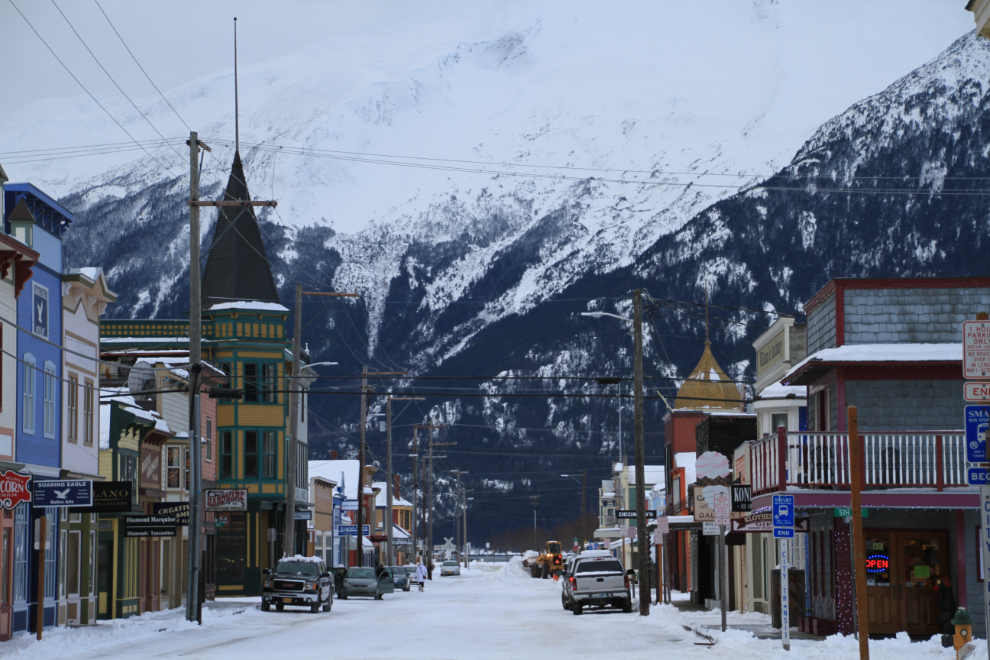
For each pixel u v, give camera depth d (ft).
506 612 251.19
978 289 159.43
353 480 594.65
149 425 236.84
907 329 159.22
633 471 508.94
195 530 203.31
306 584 248.93
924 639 147.13
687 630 177.68
